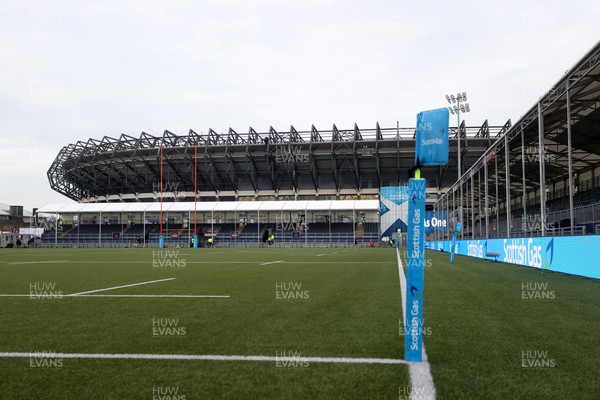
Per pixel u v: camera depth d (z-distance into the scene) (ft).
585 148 85.05
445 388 10.24
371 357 12.92
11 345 14.64
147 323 18.44
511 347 14.06
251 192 255.50
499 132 214.48
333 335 15.92
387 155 229.86
